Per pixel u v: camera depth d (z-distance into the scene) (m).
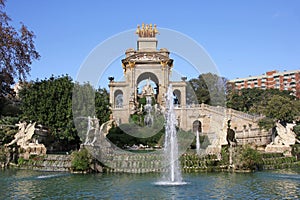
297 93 104.69
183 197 18.81
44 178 26.59
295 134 45.16
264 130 52.16
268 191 20.61
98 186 22.58
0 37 22.44
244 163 30.88
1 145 38.12
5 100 53.78
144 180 25.12
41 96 43.72
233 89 96.19
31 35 24.42
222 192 20.23
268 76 148.00
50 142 44.28
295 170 33.41
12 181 25.08
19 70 24.06
